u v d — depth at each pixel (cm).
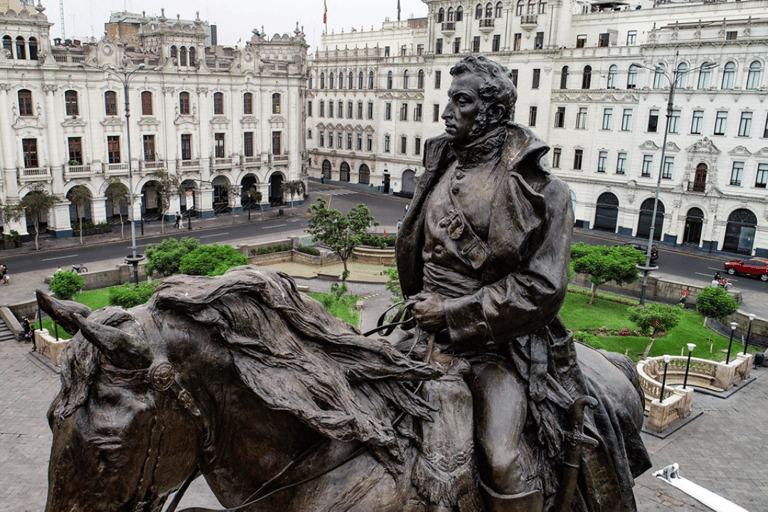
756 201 4706
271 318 424
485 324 490
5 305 2997
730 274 4262
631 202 5312
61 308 352
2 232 4656
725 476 1658
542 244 493
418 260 588
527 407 522
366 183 7500
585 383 580
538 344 531
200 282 404
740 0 4994
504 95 514
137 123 5153
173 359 384
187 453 396
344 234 3753
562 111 5578
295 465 443
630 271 3303
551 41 5450
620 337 2953
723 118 4800
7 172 4506
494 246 498
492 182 520
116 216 5528
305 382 424
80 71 4756
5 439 1833
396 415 480
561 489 526
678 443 1834
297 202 6381
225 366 406
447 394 502
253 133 5962
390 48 7525
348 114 7500
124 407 358
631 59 5131
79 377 357
